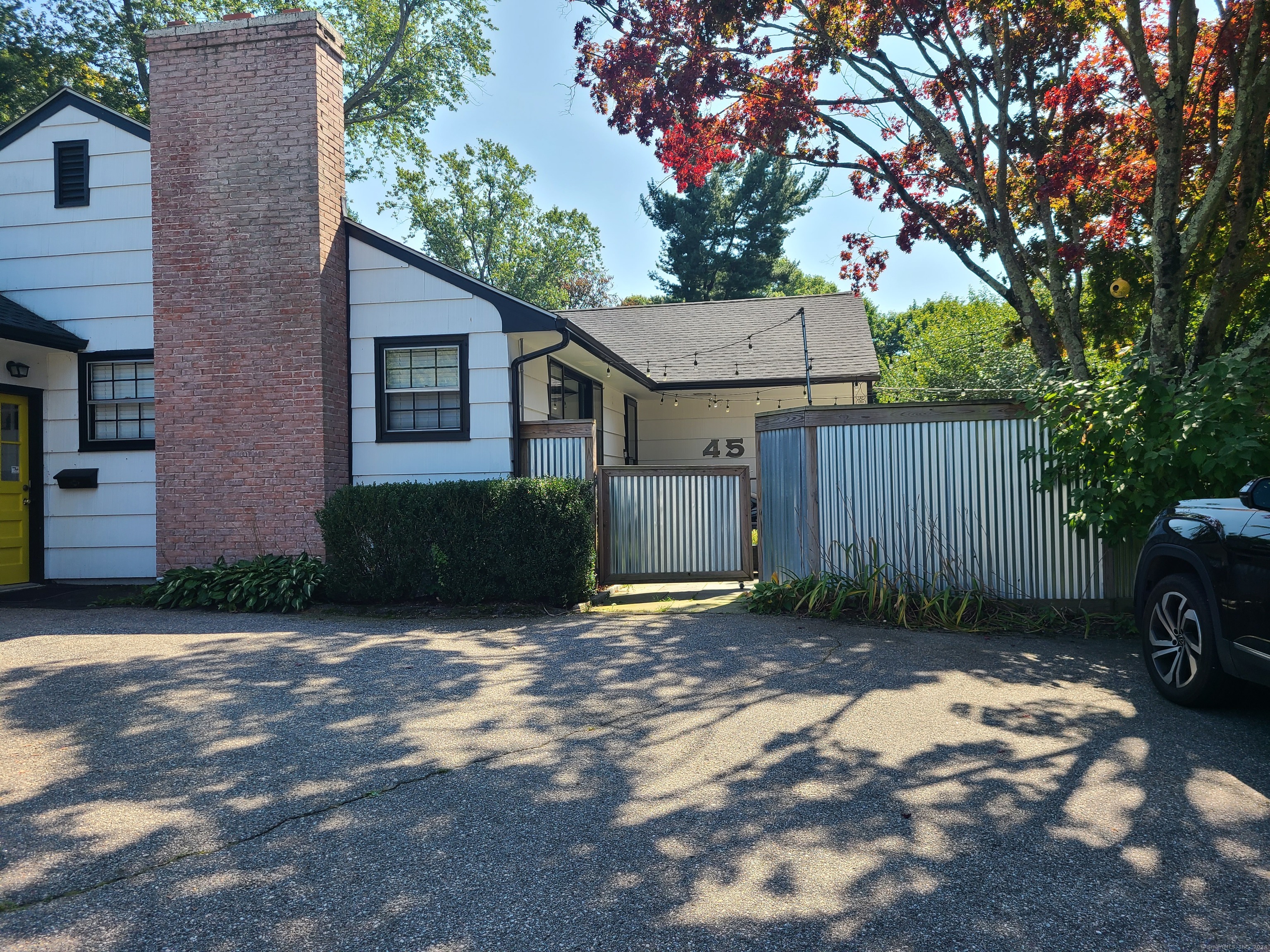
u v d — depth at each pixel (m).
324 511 9.50
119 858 3.36
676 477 10.91
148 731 4.97
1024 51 9.50
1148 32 9.94
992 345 24.47
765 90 10.88
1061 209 10.84
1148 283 10.61
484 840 3.53
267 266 10.64
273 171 10.66
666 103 10.65
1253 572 4.71
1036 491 8.42
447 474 10.97
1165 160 8.37
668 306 22.36
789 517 9.32
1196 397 6.88
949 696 5.70
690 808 3.86
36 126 11.70
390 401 11.20
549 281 43.22
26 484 11.49
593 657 6.90
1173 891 3.08
